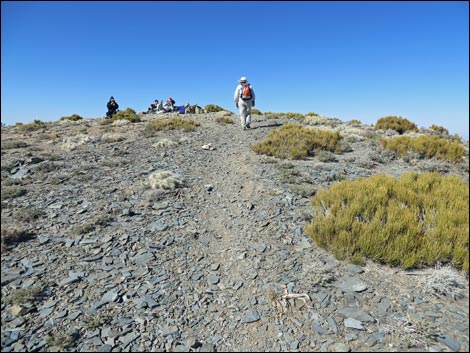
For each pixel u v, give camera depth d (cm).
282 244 595
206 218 714
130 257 545
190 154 1291
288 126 1748
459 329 381
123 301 435
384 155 1273
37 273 482
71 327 383
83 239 592
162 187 869
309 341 371
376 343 363
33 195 791
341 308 424
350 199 689
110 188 864
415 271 505
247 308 431
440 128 1970
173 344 366
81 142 1466
